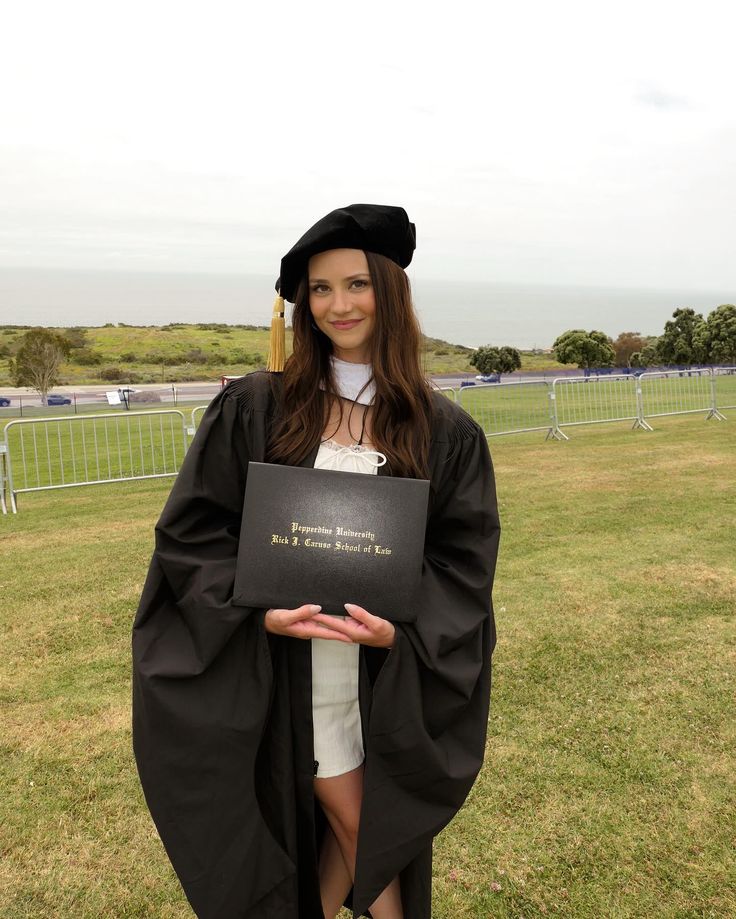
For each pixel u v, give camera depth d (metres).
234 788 1.57
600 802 2.71
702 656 3.83
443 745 1.66
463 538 1.69
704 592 4.77
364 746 1.68
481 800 2.73
